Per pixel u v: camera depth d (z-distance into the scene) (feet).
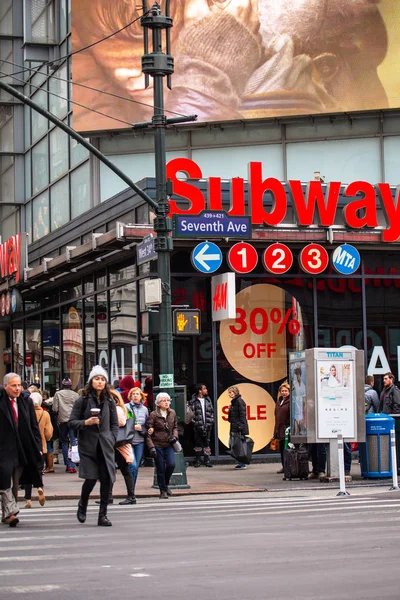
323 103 102.89
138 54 104.32
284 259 91.20
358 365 73.46
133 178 105.19
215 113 103.24
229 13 103.81
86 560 36.27
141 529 46.24
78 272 107.76
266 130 104.53
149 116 103.91
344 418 72.79
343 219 94.89
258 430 92.68
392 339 96.17
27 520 51.62
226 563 35.09
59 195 118.42
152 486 70.79
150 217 88.58
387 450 74.18
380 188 94.38
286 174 103.96
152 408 89.86
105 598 28.91
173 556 37.01
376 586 30.30
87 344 107.55
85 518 49.80
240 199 90.33
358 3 103.45
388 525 45.80
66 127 65.26
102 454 48.01
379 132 104.32
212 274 91.40
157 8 70.03
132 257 95.14
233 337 92.43
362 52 103.30
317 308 94.43
